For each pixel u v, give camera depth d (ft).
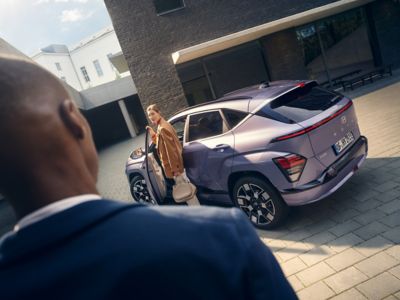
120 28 38.60
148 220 2.01
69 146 2.22
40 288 1.73
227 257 1.99
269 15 42.04
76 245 1.82
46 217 1.86
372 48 46.80
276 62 43.42
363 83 42.14
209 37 40.52
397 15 45.29
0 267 1.81
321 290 9.36
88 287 1.75
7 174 2.05
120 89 72.79
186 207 2.25
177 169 15.03
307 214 13.80
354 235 11.37
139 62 39.34
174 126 17.03
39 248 1.78
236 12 41.01
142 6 38.50
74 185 2.19
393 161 16.28
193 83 42.14
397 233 10.75
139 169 19.48
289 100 12.88
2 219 31.07
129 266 1.79
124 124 85.71
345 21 45.24
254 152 12.62
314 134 11.66
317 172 11.82
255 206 13.64
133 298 1.79
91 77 179.42
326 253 10.92
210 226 2.08
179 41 39.65
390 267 9.38
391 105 27.66
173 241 1.92
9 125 1.99
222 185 14.48
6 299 1.73
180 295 1.84
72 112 2.31
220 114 14.21
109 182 32.19
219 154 13.91
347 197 14.10
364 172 15.99
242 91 15.85
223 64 42.70
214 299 1.90
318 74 45.03
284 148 11.73
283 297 2.19
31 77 2.18
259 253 2.16
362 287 8.99
